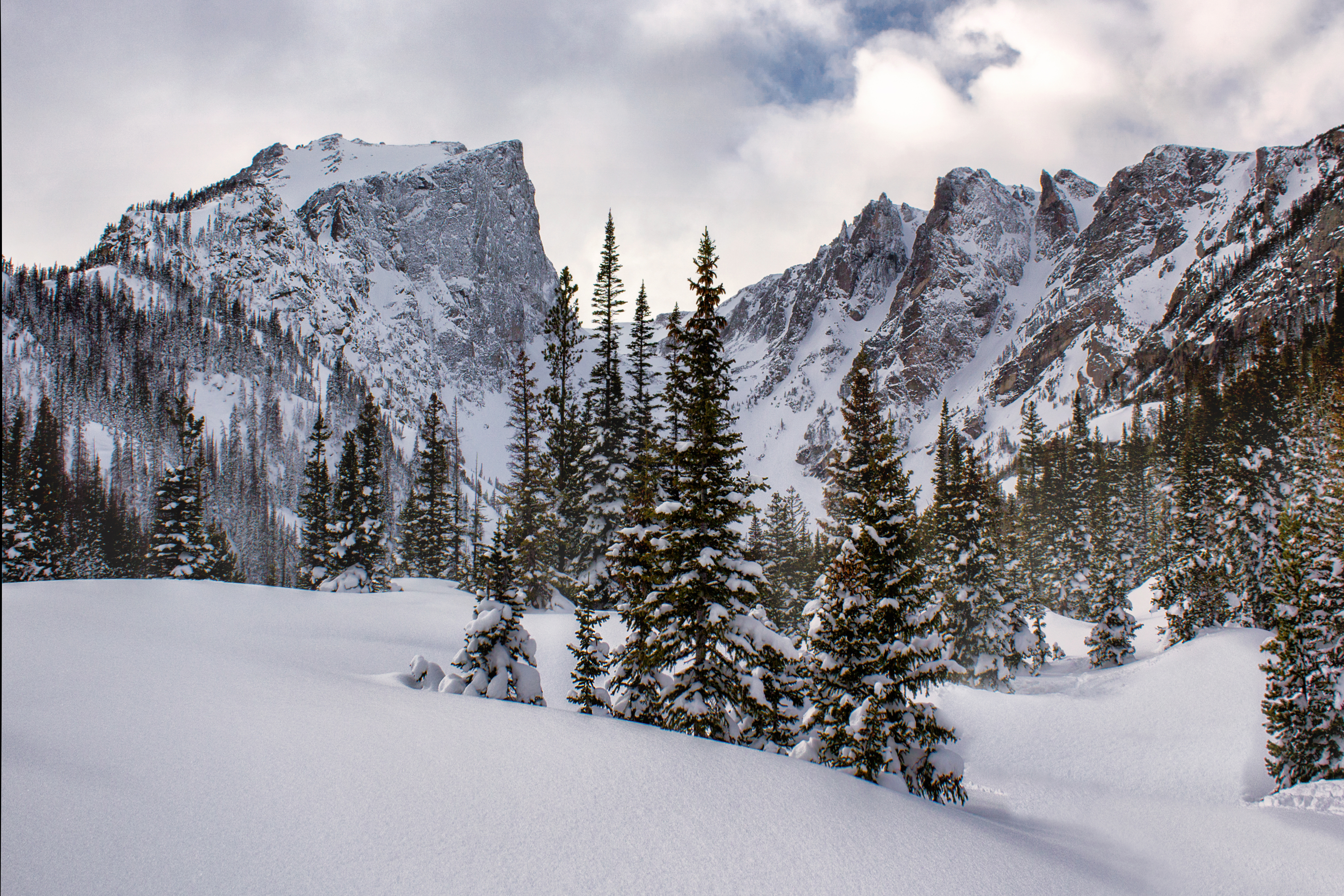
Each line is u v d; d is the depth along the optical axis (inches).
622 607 944.3
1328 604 1082.7
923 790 680.4
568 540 1505.9
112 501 3946.9
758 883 300.0
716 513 750.5
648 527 829.2
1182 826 748.0
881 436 1075.3
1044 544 3080.7
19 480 1969.7
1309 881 559.2
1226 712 1462.8
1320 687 1077.8
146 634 632.4
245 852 254.4
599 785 373.1
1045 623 2642.7
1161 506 3393.2
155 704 392.2
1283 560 1203.9
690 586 717.3
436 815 308.8
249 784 308.7
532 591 1473.9
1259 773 1252.5
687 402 819.4
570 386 1654.8
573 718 496.4
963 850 401.1
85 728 340.8
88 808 262.2
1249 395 2743.6
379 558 2036.2
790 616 1948.8
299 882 241.4
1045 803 1095.6
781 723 799.7
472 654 681.6
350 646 948.6
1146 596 2815.0
